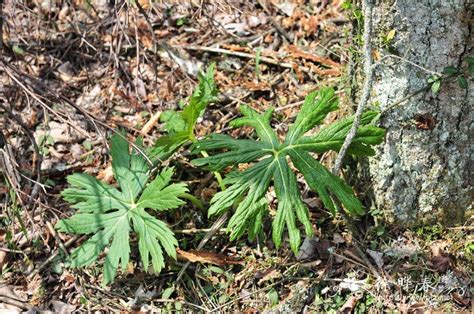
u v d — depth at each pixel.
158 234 1.74
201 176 1.93
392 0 1.66
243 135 1.98
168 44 2.13
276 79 2.07
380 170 1.78
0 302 1.80
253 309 1.77
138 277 1.83
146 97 2.06
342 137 1.75
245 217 1.72
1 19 1.87
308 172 1.73
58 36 2.16
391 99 1.73
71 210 1.92
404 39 1.69
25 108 2.05
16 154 2.00
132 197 1.80
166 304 1.79
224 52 2.12
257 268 1.81
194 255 1.81
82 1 2.19
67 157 1.99
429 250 1.79
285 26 2.15
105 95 2.07
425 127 1.73
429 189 1.77
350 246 1.81
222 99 2.04
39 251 1.87
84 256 1.74
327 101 1.78
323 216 1.85
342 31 2.09
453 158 1.75
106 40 2.15
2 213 1.92
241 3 2.18
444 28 1.67
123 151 1.84
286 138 1.78
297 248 1.69
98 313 1.79
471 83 1.69
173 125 1.90
